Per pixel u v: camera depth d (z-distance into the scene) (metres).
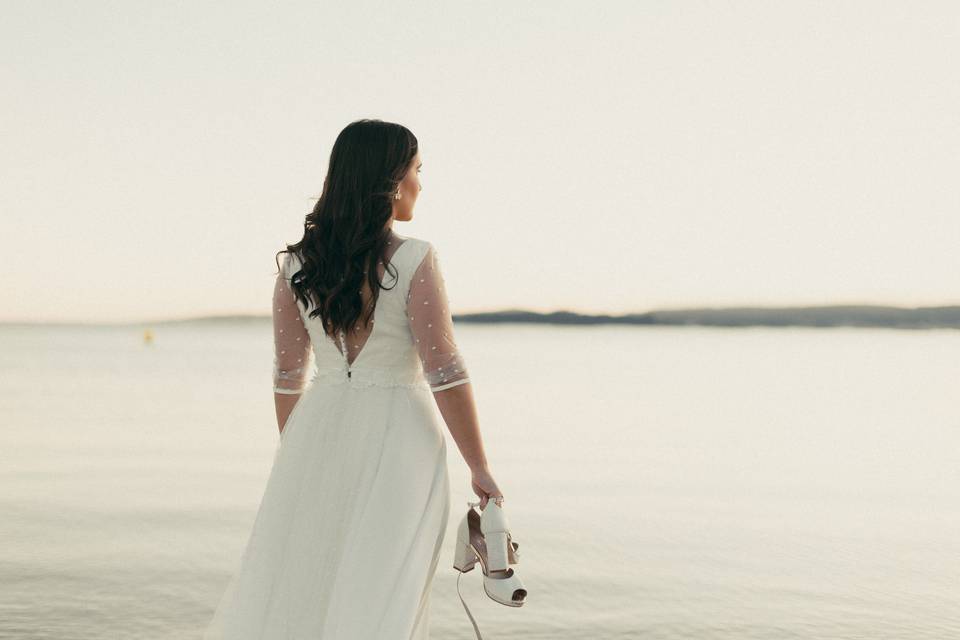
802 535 6.41
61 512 6.75
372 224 1.94
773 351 73.25
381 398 1.97
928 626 4.12
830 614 4.32
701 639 3.89
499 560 1.86
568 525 6.69
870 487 8.88
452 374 1.91
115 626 3.86
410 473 1.93
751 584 4.92
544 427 14.84
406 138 2.00
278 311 2.10
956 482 9.28
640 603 4.48
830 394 24.78
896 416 17.97
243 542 5.72
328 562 1.92
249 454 10.59
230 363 43.06
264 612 1.93
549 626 4.06
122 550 5.43
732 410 19.00
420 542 1.91
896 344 95.50
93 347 75.00
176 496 7.59
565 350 76.88
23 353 56.97
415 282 1.93
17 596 4.32
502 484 8.73
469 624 4.09
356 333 1.99
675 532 6.46
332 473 1.96
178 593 4.43
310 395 2.05
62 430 13.23
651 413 17.98
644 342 109.44
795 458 11.24
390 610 1.83
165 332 172.88
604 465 10.25
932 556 5.71
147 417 15.46
